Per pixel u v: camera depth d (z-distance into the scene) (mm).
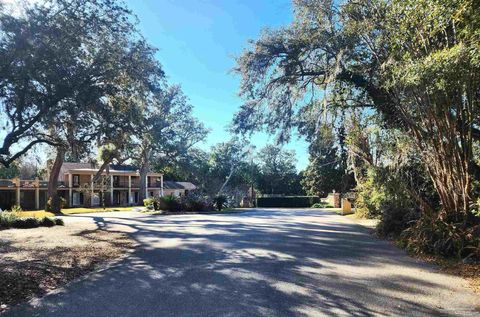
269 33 16719
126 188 57594
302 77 17344
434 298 6141
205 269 8367
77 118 11828
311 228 16891
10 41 9797
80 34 11258
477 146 11414
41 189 47781
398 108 11758
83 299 6305
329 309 5605
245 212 32438
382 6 9438
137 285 7125
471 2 5066
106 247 12203
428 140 10602
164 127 35594
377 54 11602
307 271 8055
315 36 14797
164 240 13492
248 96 18062
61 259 10047
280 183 67500
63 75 10516
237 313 5457
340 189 40188
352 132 15695
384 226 13414
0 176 58094
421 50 8344
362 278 7434
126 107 14422
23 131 11094
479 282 7066
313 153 23953
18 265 9164
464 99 9242
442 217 10141
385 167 13906
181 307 5770
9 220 19359
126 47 13078
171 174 68500
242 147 61750
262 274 7793
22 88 10008
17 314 5605
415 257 9492
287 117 17969
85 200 49625
